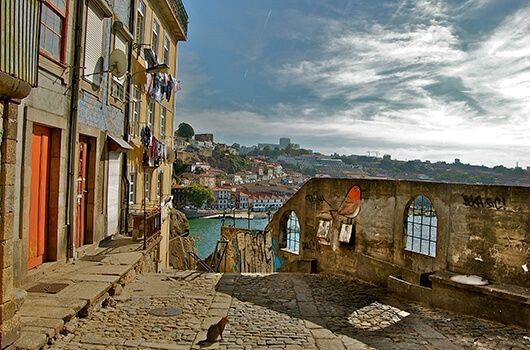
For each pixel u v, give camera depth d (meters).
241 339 5.76
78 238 9.31
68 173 8.33
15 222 6.42
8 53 4.38
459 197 7.90
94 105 9.66
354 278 10.07
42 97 7.18
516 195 7.04
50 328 5.01
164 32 17.50
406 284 8.26
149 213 11.67
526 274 6.89
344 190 10.80
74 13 8.33
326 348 5.58
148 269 10.88
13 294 4.54
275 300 7.85
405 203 9.10
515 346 5.82
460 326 6.60
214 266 16.08
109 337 5.48
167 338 5.60
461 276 7.58
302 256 12.09
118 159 11.59
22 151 6.54
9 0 4.38
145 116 14.84
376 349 5.60
